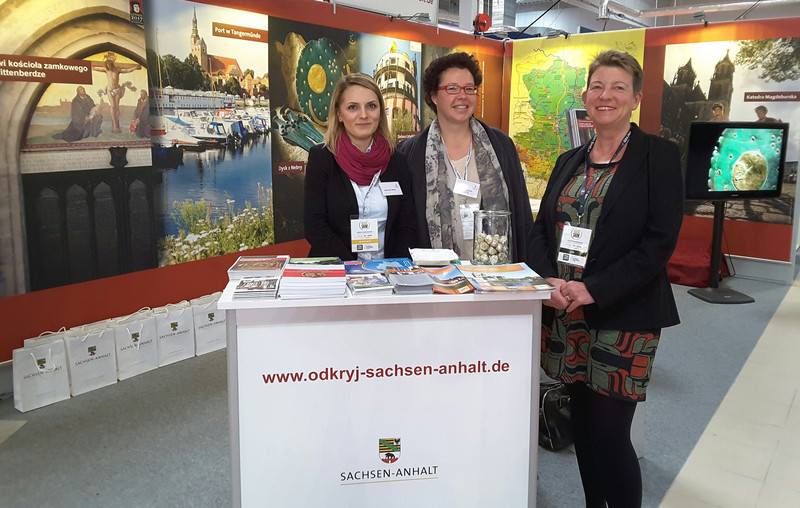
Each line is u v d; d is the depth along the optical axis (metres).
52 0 3.21
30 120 3.21
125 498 2.44
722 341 4.34
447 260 1.81
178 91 3.97
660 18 11.61
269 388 1.51
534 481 1.65
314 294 1.46
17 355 3.14
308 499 1.57
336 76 5.21
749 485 2.53
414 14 4.89
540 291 1.53
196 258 4.26
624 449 1.83
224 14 4.21
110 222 3.68
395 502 1.61
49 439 2.91
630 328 1.78
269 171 4.75
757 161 5.29
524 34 8.70
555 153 6.82
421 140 2.46
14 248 3.24
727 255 6.23
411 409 1.56
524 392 1.60
